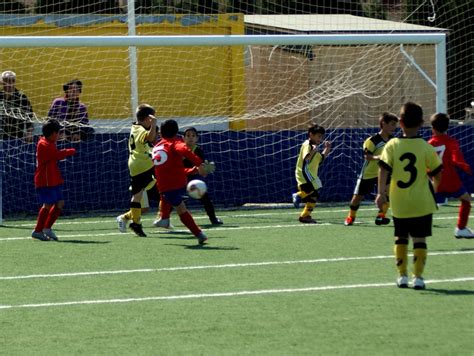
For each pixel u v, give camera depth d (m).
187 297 18.03
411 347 13.91
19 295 18.61
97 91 38.41
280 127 41.41
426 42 34.78
